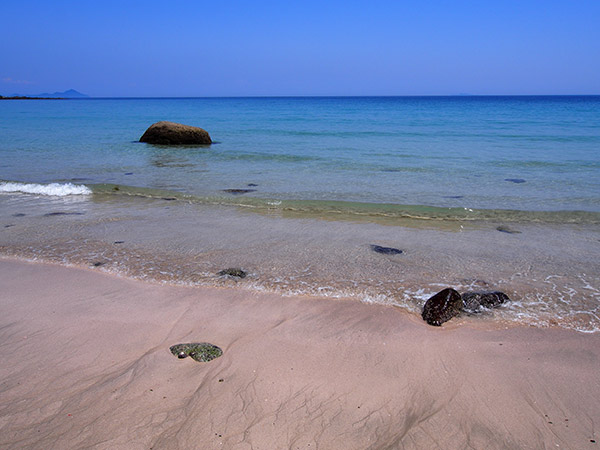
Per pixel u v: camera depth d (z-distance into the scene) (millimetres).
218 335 4195
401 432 2930
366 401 3225
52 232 7535
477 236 7309
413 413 3105
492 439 2861
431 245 6828
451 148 18000
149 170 13672
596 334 4152
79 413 3129
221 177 12602
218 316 4566
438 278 5520
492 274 5641
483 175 12539
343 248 6672
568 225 7926
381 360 3725
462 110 56344
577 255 6363
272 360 3744
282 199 9945
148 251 6562
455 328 4273
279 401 3230
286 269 5824
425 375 3521
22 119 36375
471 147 18266
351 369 3604
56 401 3268
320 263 6039
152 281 5477
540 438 2867
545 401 3215
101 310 4727
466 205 9375
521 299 4910
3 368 3699
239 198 10062
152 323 4441
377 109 61625
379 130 26328
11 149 17828
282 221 8242
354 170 13484
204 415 3092
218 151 17562
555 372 3553
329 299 4930
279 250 6586
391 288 5211
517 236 7312
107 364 3740
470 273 5676
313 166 14227
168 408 3172
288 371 3586
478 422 3014
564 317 4496
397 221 8234
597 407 3139
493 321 4414
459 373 3545
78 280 5523
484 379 3465
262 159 15648
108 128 27766
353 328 4281
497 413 3098
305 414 3096
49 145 19094
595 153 16109
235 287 5266
